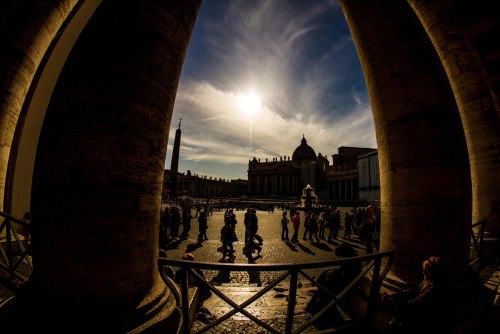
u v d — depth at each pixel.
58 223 1.89
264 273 6.31
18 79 4.88
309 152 87.19
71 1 5.67
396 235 3.21
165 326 2.03
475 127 6.45
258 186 89.44
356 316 2.55
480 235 5.47
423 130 3.12
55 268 1.90
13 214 6.87
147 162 2.12
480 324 2.92
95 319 1.82
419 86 3.21
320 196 68.62
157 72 2.21
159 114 2.24
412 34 3.44
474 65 6.45
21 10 4.92
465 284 3.03
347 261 2.37
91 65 2.06
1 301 2.75
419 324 2.14
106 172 1.91
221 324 3.07
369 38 3.63
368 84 3.80
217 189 103.94
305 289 4.62
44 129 2.09
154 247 2.23
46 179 1.96
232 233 8.33
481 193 6.33
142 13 2.21
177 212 10.97
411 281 2.93
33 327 1.81
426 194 3.05
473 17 6.63
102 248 1.86
